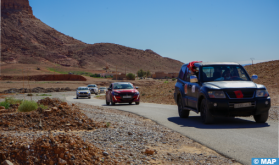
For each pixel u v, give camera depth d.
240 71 9.81
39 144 4.62
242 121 9.47
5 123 8.52
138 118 11.13
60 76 135.25
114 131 7.54
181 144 6.21
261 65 37.16
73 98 35.09
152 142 6.41
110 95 19.34
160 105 18.11
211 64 10.04
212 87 8.66
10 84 91.69
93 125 8.50
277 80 25.61
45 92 59.56
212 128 8.14
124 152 5.43
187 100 10.36
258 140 6.37
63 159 4.40
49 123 8.59
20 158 4.45
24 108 11.23
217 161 4.88
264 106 8.44
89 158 4.57
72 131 7.88
